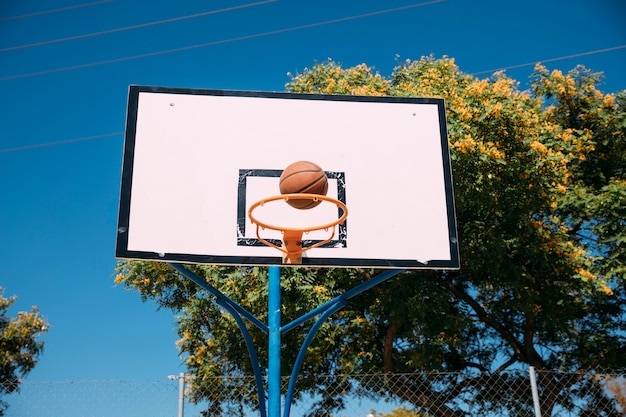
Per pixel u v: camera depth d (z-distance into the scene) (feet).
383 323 41.09
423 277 39.93
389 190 20.80
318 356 38.32
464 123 35.96
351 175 20.88
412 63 42.42
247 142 20.85
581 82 46.62
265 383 36.94
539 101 41.39
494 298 43.73
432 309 37.19
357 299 40.24
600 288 38.63
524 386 37.29
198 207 19.80
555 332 43.62
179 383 20.11
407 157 21.33
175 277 39.60
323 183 18.66
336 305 20.92
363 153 21.22
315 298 36.76
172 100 21.03
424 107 22.07
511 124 36.83
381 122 21.72
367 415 25.52
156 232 19.33
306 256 19.67
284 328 21.16
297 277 36.40
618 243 39.99
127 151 20.13
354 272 38.04
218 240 19.53
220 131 20.88
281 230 19.30
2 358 45.80
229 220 19.80
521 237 39.58
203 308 38.45
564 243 39.11
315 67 42.50
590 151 45.98
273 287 21.58
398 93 38.55
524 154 37.29
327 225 19.21
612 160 45.60
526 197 37.99
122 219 19.27
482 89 37.47
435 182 21.07
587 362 42.32
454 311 41.52
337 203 18.83
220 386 33.35
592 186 45.03
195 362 39.14
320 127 21.40
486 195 35.96
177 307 40.96
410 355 38.63
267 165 20.62
